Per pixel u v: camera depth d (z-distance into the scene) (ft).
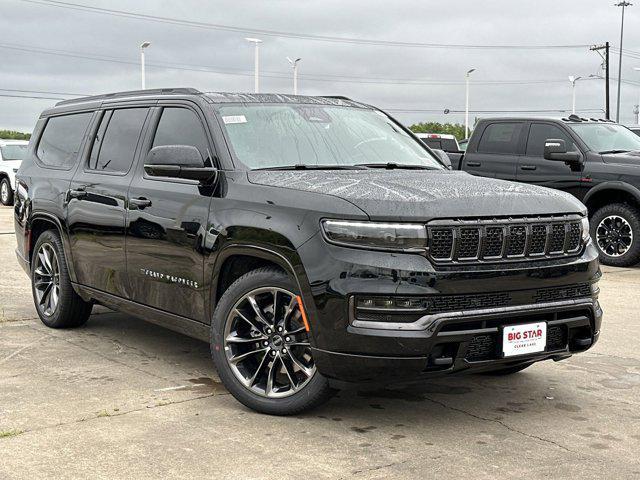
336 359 13.11
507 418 14.47
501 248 13.44
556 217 14.20
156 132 17.95
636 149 37.47
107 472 11.73
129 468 11.89
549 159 36.17
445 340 12.84
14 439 13.05
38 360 18.22
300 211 13.66
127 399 15.29
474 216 13.23
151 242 16.97
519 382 16.90
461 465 12.13
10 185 71.05
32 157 23.12
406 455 12.53
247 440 13.12
